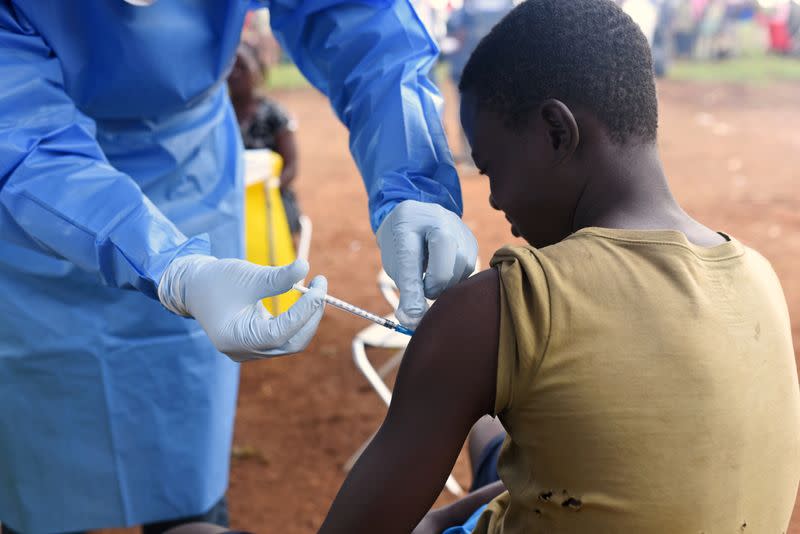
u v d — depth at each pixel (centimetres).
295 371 504
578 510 117
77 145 184
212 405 272
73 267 243
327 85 227
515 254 116
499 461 130
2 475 264
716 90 1730
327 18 220
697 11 2220
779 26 2295
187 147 244
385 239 162
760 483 121
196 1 217
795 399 126
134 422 262
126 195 171
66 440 259
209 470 281
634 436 112
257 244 469
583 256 116
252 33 1622
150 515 276
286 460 408
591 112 124
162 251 162
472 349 114
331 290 650
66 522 268
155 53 214
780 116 1429
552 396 113
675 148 1180
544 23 126
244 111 568
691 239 122
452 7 1433
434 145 195
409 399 117
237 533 173
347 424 441
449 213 163
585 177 126
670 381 112
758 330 120
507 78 128
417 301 146
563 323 112
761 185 952
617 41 124
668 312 114
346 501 119
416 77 208
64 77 210
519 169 131
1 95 186
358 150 207
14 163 177
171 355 260
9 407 254
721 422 114
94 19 204
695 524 116
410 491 117
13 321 245
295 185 1028
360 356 355
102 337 251
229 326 141
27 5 197
